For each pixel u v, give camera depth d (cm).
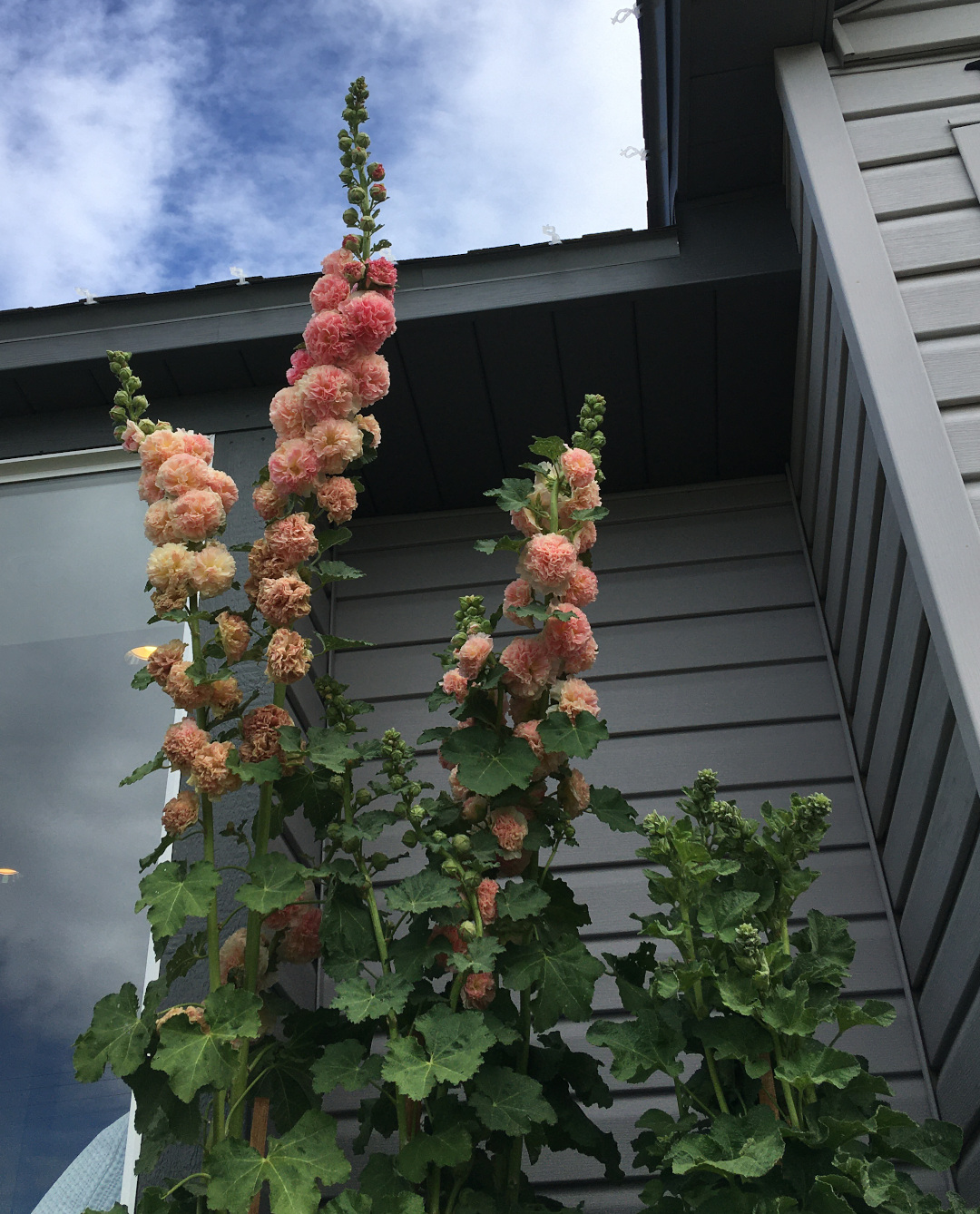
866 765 274
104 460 270
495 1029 142
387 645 312
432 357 278
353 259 180
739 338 281
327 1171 126
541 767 161
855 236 226
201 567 151
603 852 274
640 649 304
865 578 247
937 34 249
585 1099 160
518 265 271
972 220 225
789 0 238
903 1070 242
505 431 303
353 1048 141
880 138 239
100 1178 179
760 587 309
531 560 157
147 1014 134
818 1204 126
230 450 271
